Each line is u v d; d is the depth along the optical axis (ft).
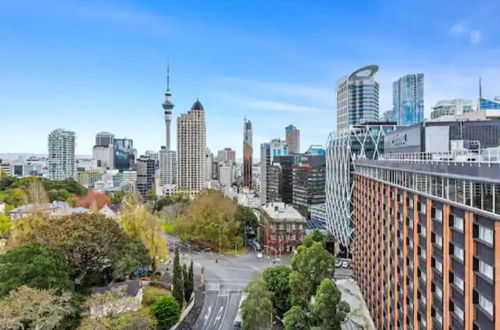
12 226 313.32
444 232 99.14
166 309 191.83
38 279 155.33
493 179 76.69
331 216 385.09
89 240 209.97
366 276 213.05
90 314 167.84
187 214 396.78
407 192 132.98
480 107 350.84
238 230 388.37
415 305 122.93
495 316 75.46
